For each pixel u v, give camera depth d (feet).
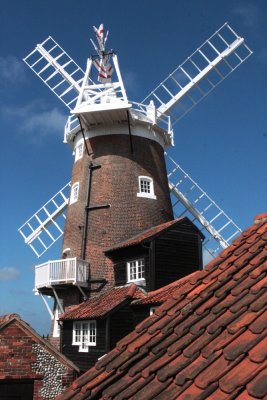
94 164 95.66
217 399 10.36
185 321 14.67
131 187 93.20
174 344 13.66
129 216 91.15
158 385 12.13
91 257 89.25
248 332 12.21
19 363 45.11
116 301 73.97
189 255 82.99
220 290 15.24
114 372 14.06
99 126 97.25
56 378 46.34
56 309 92.22
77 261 85.35
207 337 12.98
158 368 12.84
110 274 86.84
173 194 114.11
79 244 91.71
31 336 46.24
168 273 79.71
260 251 16.53
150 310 68.90
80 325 77.61
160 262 79.41
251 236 18.37
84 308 79.66
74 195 98.37
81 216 93.66
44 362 46.24
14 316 46.03
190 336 13.58
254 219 19.76
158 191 96.43
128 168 94.32
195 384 11.34
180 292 16.99
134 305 70.79
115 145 95.61
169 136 104.42
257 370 10.46
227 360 11.50
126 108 89.86
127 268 83.97
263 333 11.68
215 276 16.60
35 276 90.12
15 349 45.29
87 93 98.48
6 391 44.42
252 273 15.08
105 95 93.66
